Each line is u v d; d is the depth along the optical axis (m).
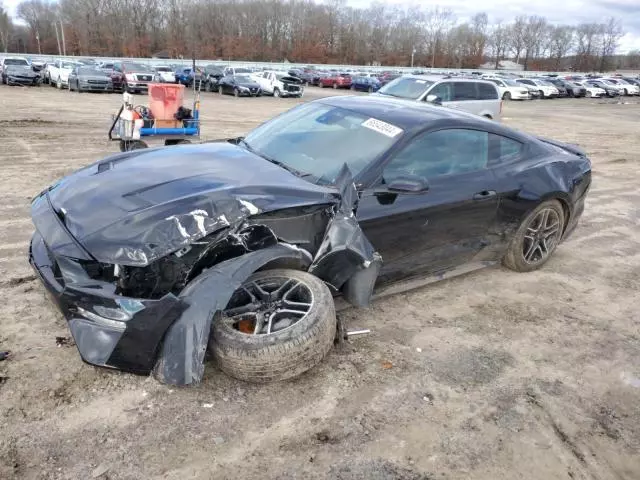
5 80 28.06
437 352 3.59
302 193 3.28
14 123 13.16
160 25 83.44
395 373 3.30
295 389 3.08
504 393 3.21
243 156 3.98
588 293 4.74
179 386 3.01
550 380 3.38
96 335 2.73
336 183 3.54
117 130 9.58
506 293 4.60
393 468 2.56
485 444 2.77
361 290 3.49
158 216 2.86
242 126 15.25
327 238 3.30
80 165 8.73
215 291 2.86
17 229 5.38
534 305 4.42
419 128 4.00
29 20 96.62
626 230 6.77
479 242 4.47
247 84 27.81
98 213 2.99
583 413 3.09
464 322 4.04
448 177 4.11
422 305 4.26
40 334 3.43
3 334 3.39
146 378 3.08
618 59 123.19
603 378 3.46
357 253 3.29
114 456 2.52
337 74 43.94
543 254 5.04
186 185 3.24
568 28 111.38
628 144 15.62
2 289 4.01
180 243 2.79
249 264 3.02
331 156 3.89
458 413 2.99
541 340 3.87
